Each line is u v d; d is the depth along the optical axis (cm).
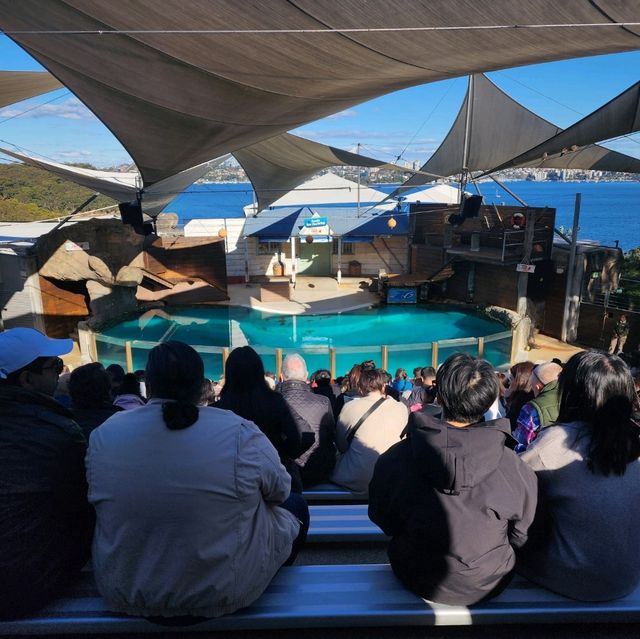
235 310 2544
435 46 680
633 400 192
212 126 1059
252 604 204
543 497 200
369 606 204
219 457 173
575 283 2023
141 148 1147
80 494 196
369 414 388
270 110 1016
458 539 190
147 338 2142
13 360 220
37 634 193
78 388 297
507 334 1620
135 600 180
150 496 171
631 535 192
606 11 523
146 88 872
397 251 3169
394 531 213
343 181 3456
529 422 362
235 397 306
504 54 704
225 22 641
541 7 533
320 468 397
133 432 176
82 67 814
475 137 2258
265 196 2683
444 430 186
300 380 407
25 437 183
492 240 2383
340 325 2361
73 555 200
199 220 3053
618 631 204
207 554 175
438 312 2505
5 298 1977
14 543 180
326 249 3191
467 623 202
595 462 189
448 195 3331
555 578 202
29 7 659
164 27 666
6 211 3500
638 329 1825
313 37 674
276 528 206
